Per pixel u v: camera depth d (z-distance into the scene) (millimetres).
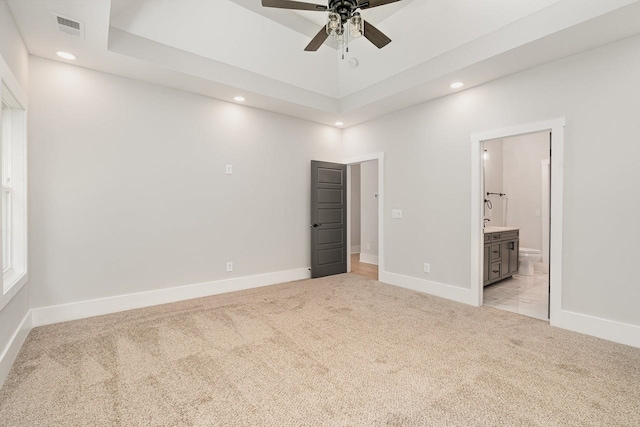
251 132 4434
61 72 3070
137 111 3500
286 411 1748
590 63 2783
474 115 3658
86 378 2062
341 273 5461
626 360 2318
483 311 3432
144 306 3543
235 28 3299
